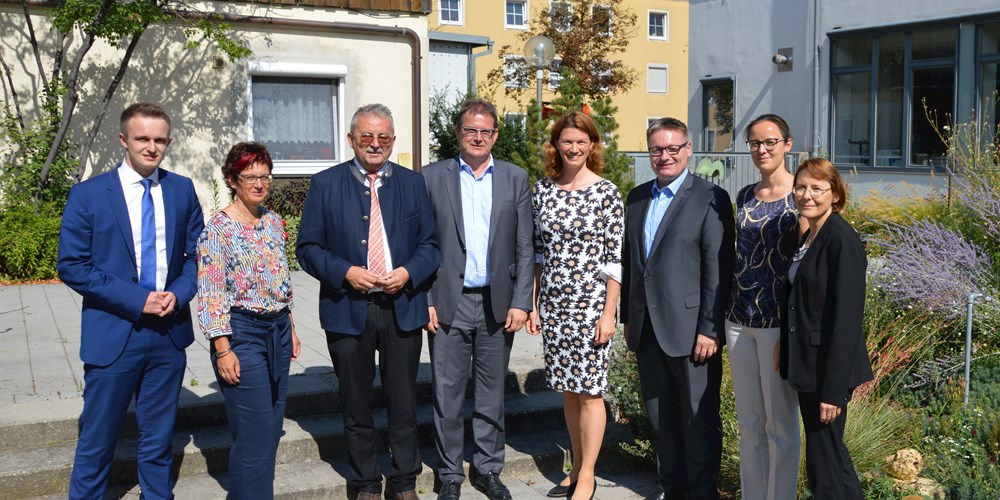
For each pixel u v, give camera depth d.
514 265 4.54
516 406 5.50
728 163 17.61
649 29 28.98
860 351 3.73
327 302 4.27
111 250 3.81
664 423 4.47
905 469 4.71
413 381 4.39
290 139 11.48
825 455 3.78
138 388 4.00
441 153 15.09
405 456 4.41
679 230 4.22
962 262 6.63
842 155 17.28
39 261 9.37
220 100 10.91
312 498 4.49
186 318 4.03
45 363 5.83
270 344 3.95
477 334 4.57
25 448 4.55
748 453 4.17
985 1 14.73
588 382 4.45
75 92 9.69
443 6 25.34
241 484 3.93
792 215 3.86
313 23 11.16
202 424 4.97
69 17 9.15
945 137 15.39
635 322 4.40
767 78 18.83
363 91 11.67
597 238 4.40
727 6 19.69
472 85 16.19
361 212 4.23
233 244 3.82
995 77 14.72
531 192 4.59
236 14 10.77
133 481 4.52
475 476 4.80
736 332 4.08
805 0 17.84
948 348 6.12
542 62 11.26
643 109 28.86
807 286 3.73
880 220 9.62
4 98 9.89
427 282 4.40
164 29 10.52
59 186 9.90
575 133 4.34
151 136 3.80
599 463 5.20
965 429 5.03
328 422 5.12
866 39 16.70
